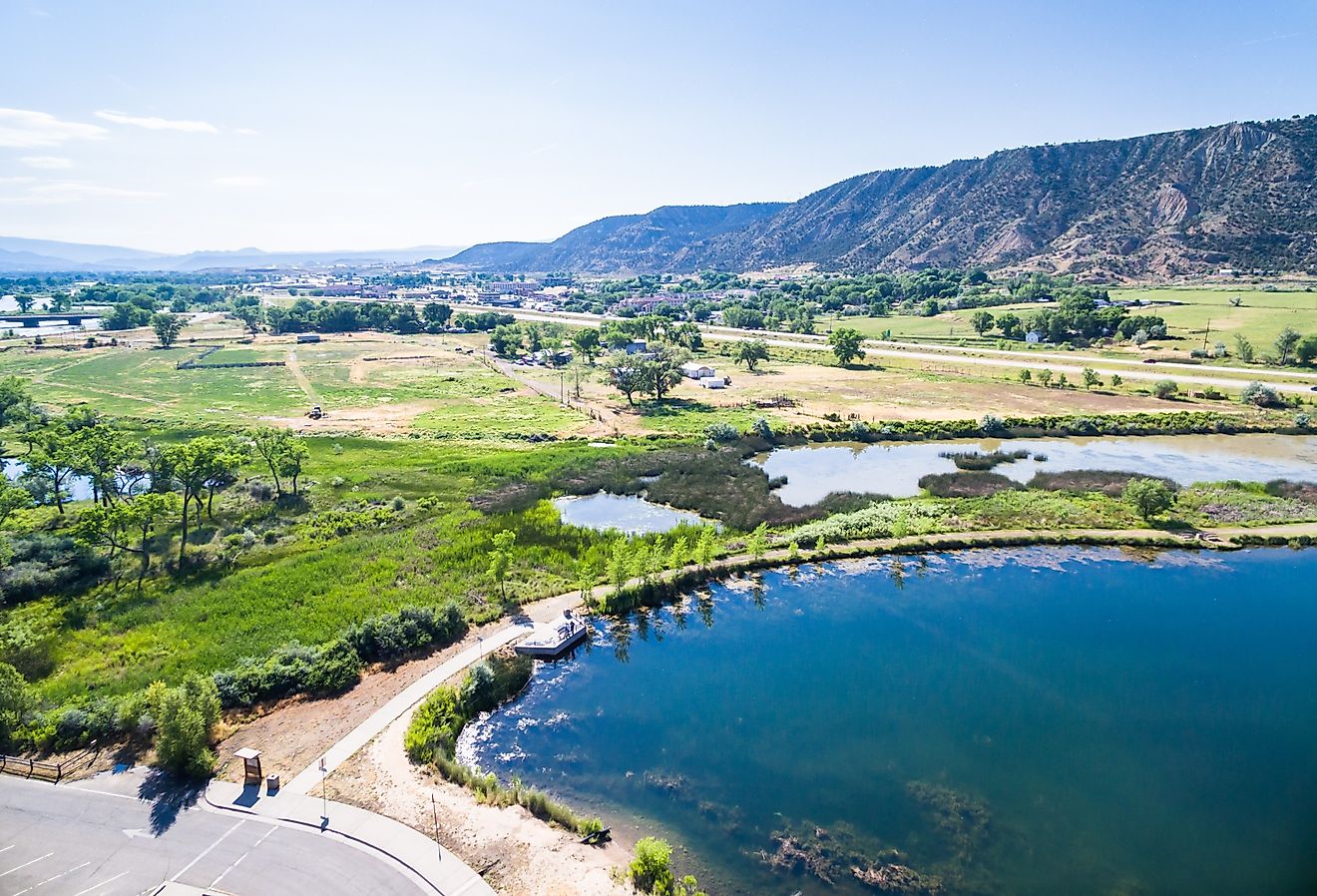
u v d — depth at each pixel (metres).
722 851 30.86
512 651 47.25
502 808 32.66
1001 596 55.75
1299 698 42.62
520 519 70.50
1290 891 28.80
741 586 57.72
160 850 29.61
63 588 55.94
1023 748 37.91
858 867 29.89
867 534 66.06
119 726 37.38
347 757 35.97
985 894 28.56
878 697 42.66
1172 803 33.84
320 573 57.97
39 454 80.38
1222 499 73.00
